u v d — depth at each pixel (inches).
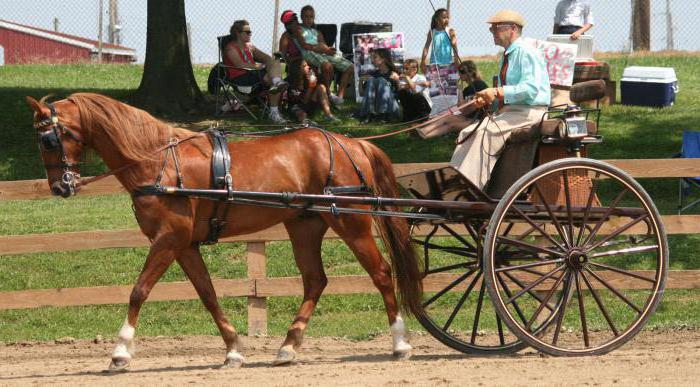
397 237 383.6
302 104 801.6
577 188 368.8
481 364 353.1
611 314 483.8
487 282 358.3
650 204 372.8
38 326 498.3
